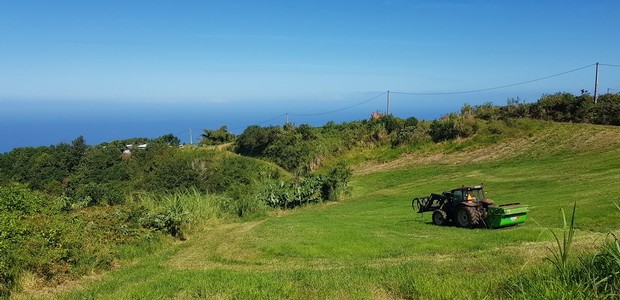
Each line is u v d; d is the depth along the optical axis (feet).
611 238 36.91
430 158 148.46
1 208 45.11
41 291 34.96
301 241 51.16
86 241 45.68
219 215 81.20
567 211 57.16
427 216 70.49
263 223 73.61
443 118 164.45
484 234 49.52
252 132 176.96
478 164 129.29
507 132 144.25
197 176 111.96
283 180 115.96
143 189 104.17
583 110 146.51
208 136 209.56
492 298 21.36
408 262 36.70
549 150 125.39
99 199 79.71
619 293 17.71
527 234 44.68
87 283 37.27
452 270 30.30
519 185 92.48
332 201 105.50
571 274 19.97
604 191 69.05
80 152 121.29
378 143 174.29
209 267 43.14
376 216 75.00
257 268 41.39
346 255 43.88
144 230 56.44
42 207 49.62
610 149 112.98
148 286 30.94
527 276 22.77
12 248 36.42
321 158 168.04
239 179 116.78
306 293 26.12
